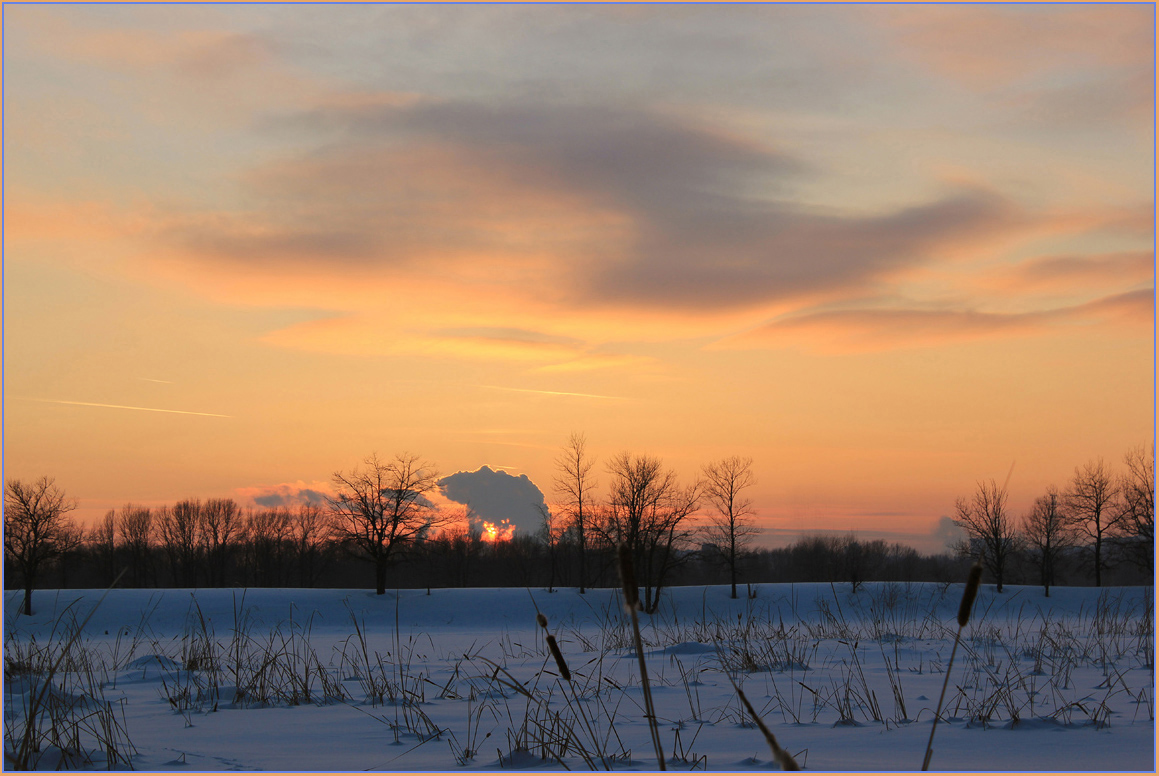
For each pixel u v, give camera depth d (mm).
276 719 8289
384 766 5910
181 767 5918
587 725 7660
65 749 6316
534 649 18219
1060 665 11789
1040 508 65188
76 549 57688
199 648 14055
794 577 85125
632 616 2611
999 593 59312
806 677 11094
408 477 63438
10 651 10906
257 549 90938
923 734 6965
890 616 23531
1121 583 70750
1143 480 60906
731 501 62156
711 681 10922
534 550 78000
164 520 90188
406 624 46156
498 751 6121
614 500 56125
